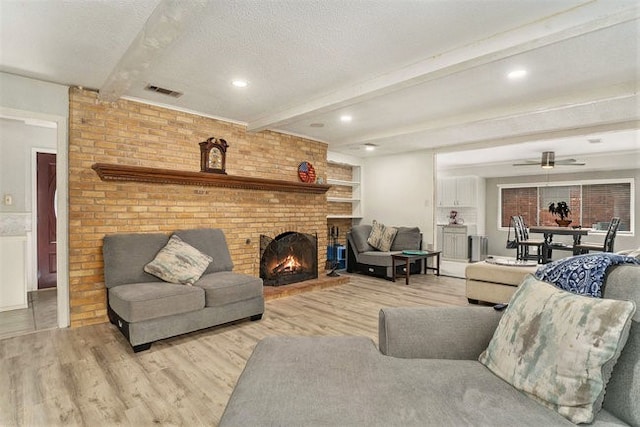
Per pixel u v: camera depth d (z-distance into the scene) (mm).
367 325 3318
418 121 4504
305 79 3105
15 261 3805
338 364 1396
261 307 3473
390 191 6773
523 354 1239
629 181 7195
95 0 1957
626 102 3342
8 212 4395
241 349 2736
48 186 4773
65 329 3129
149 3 1990
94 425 1778
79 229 3227
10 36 2352
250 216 4574
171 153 3855
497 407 1105
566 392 1066
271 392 1176
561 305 1216
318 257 5520
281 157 5039
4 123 4344
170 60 2723
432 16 2113
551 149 6059
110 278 3084
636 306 1136
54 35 2344
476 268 4051
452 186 8875
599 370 1040
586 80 3080
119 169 3268
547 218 8266
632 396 1041
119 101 3486
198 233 3762
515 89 3309
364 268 5855
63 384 2172
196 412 1892
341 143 5695
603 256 1394
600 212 7582
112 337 2941
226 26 2221
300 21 2164
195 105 3836
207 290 3059
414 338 1567
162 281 3199
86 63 2773
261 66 2834
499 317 1607
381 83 3021
